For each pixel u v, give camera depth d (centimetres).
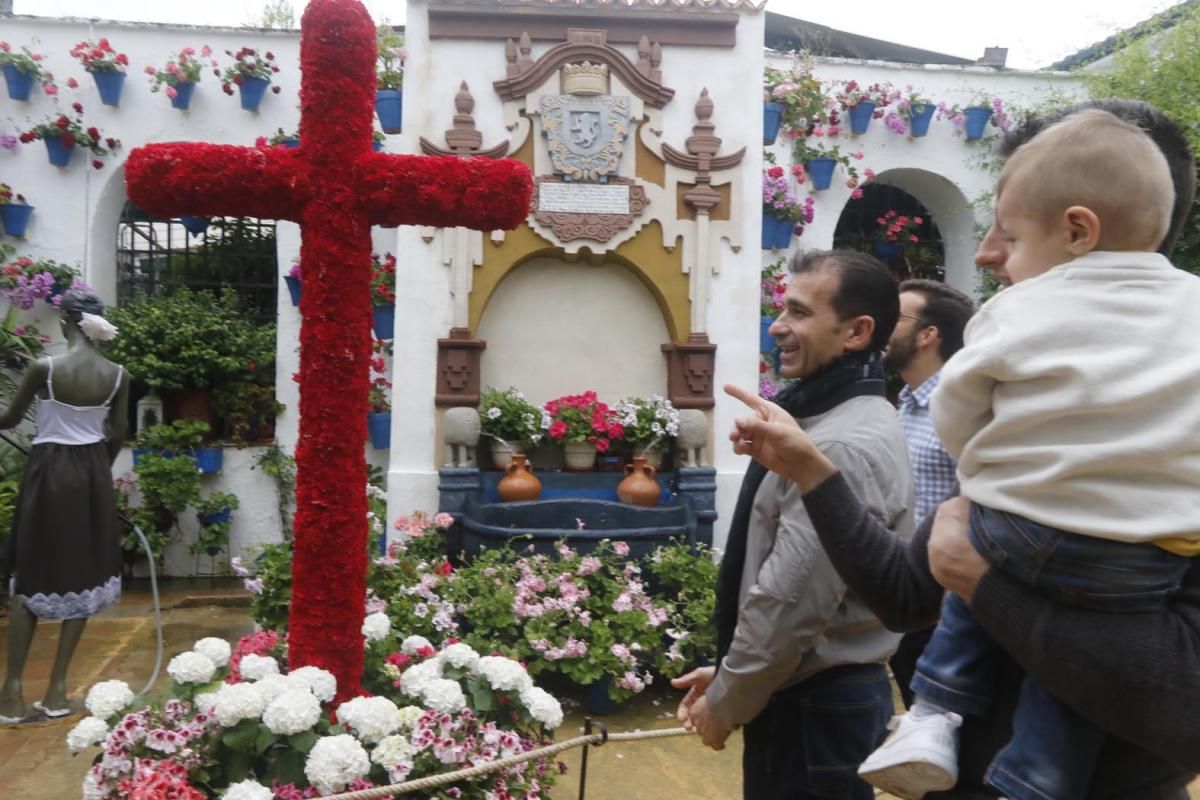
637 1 540
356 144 234
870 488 188
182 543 655
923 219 751
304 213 233
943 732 130
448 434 522
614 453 562
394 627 401
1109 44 727
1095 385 103
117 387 429
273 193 231
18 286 615
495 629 424
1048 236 115
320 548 233
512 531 468
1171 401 101
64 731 401
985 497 114
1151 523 101
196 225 677
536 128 538
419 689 238
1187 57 599
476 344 534
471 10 530
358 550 238
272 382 688
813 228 666
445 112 533
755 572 197
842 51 859
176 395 663
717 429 554
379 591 434
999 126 682
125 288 696
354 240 234
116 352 631
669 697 447
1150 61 620
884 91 665
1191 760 101
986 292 689
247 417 668
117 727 215
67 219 638
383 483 636
